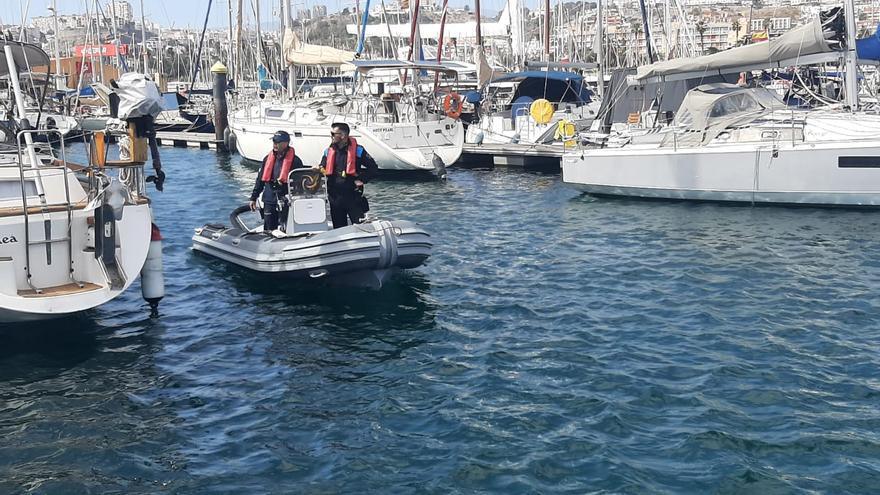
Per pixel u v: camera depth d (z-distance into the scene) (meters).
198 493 6.13
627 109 23.33
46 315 8.80
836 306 10.34
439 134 23.94
